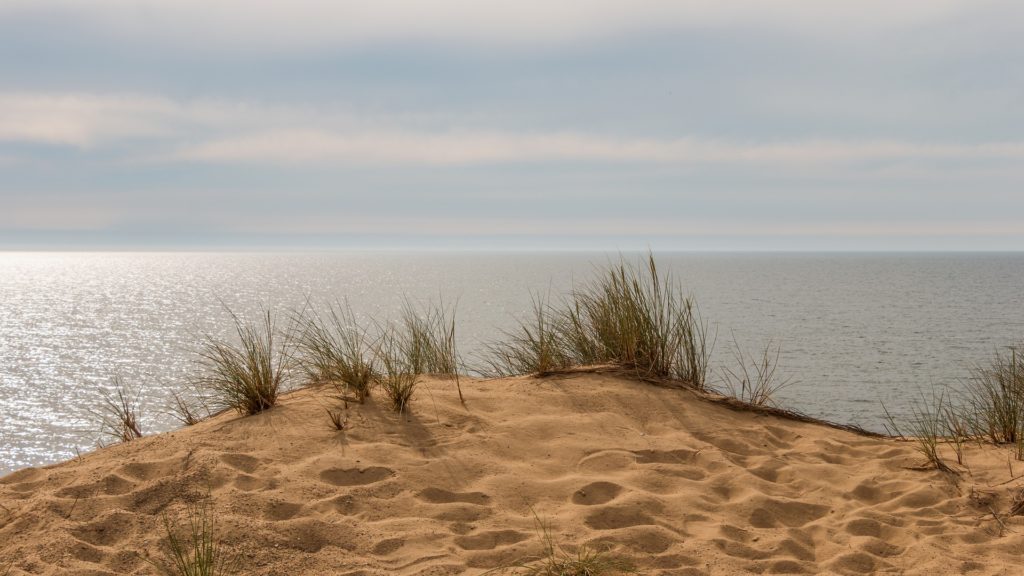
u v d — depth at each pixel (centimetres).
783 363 4244
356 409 521
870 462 516
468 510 392
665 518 402
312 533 356
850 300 10269
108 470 411
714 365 3656
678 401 594
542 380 615
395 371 587
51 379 3412
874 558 373
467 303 7425
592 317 699
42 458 2053
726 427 561
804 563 367
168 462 426
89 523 355
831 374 3900
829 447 547
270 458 439
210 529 351
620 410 561
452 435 487
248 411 525
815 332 6138
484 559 345
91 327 6094
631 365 651
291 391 585
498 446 475
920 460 513
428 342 687
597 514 396
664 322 680
